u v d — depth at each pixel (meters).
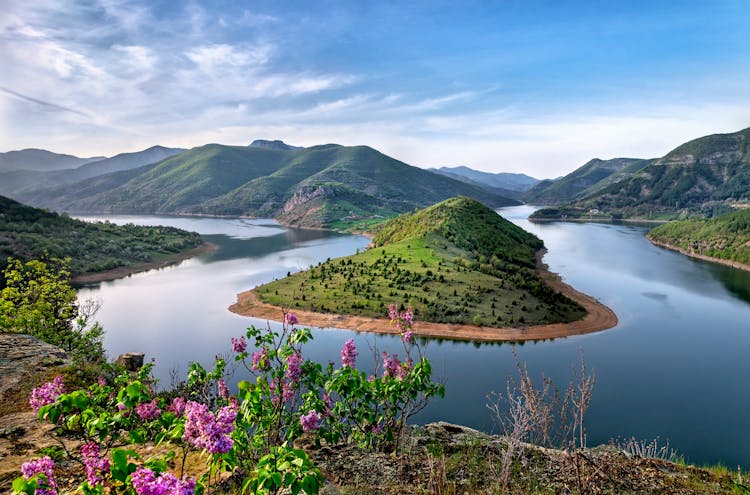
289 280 108.38
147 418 8.19
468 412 46.91
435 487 8.95
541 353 67.50
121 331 79.94
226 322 84.62
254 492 5.65
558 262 147.75
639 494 9.59
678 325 82.31
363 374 10.05
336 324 79.00
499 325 77.75
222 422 5.64
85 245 160.62
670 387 56.28
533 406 8.66
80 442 10.27
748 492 9.75
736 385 56.84
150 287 118.88
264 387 9.00
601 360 65.12
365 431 10.36
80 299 104.69
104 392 8.81
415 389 10.13
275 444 8.65
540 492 9.16
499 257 135.00
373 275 104.69
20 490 5.02
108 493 5.62
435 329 75.88
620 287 112.56
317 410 9.22
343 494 8.65
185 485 4.52
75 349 29.73
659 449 41.66
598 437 44.19
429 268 108.12
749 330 79.69
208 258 171.12
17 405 12.59
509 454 8.98
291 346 9.19
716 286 117.25
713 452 41.72
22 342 18.33
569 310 87.38
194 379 9.77
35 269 32.75
